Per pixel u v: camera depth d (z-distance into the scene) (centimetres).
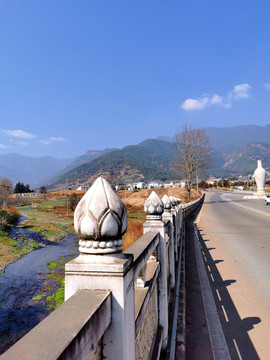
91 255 153
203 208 3481
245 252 948
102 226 148
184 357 327
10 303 965
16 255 1689
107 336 145
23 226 2962
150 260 337
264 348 366
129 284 159
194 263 807
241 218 2122
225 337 395
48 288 1119
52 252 1825
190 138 4241
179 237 1028
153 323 289
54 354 88
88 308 123
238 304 509
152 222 359
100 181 160
